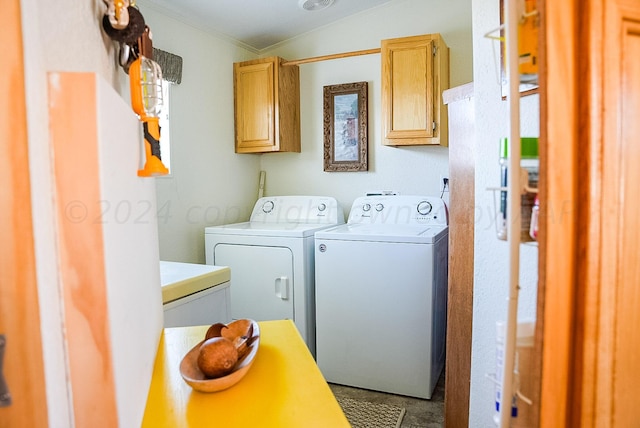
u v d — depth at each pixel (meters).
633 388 0.58
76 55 0.53
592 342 0.55
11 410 0.40
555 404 0.55
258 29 2.83
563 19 0.51
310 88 3.07
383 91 2.55
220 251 2.56
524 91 1.00
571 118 0.52
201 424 0.60
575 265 0.54
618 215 0.55
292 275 2.36
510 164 0.56
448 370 1.40
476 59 1.16
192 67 2.60
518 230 0.56
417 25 2.72
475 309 1.23
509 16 0.55
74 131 0.44
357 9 2.79
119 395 0.48
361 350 2.24
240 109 2.94
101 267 0.45
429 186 2.77
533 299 1.00
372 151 2.92
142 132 0.75
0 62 0.38
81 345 0.46
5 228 0.39
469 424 1.28
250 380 0.73
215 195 2.83
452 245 1.37
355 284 2.23
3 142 0.39
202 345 0.75
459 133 1.32
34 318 0.41
